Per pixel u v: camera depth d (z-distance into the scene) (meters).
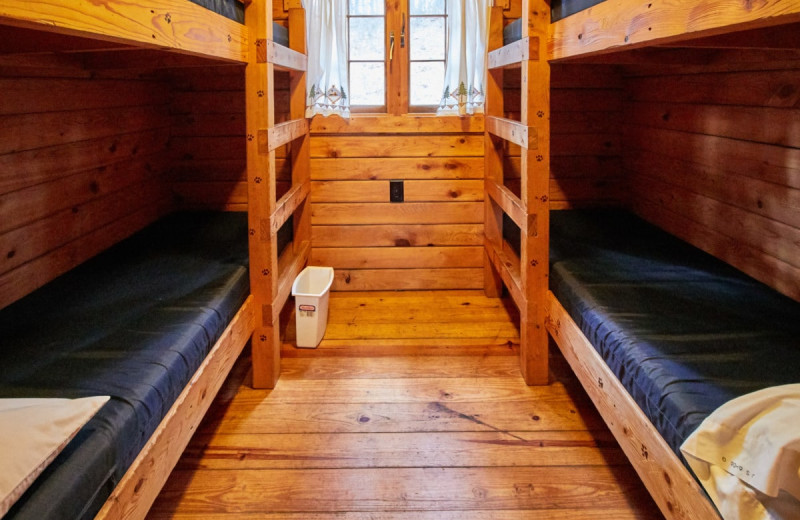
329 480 1.83
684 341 1.58
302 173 3.24
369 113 3.37
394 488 1.79
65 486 1.00
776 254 2.09
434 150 3.34
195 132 3.35
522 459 1.93
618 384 1.60
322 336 2.84
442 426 2.13
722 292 2.00
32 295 2.00
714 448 1.09
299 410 2.24
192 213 3.37
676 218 2.83
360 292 3.51
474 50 3.15
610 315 1.78
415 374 2.53
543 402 2.29
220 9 1.90
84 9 1.05
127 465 1.22
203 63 2.25
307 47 3.14
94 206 2.53
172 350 1.56
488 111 3.19
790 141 2.02
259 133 2.24
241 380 2.48
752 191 2.22
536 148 2.25
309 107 3.17
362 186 3.38
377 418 2.19
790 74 2.01
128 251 2.59
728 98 2.38
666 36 1.30
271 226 2.30
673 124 2.83
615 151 3.43
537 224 2.30
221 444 2.02
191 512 1.69
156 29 1.38
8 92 1.94
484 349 2.73
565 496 1.75
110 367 1.44
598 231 2.90
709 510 1.09
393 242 3.45
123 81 2.80
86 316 1.80
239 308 2.20
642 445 1.42
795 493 0.94
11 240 1.95
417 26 3.29
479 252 3.46
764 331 1.65
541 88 2.21
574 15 1.91
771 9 0.96
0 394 1.30
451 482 1.82
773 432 1.00
